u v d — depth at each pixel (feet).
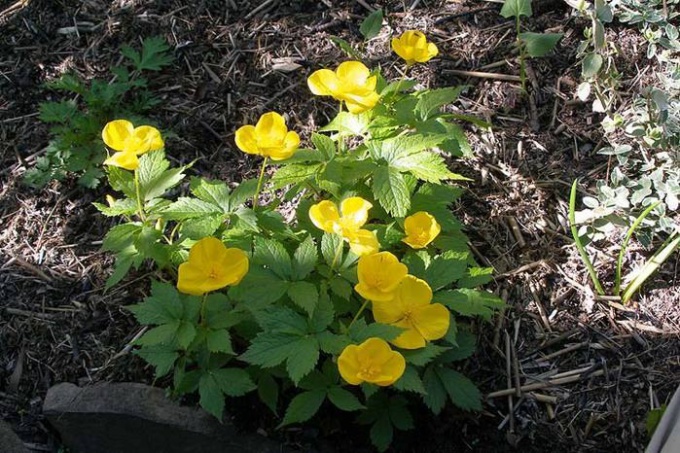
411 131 3.27
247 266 2.66
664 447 2.46
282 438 2.94
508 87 3.56
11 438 3.01
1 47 3.75
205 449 2.97
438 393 2.88
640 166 3.36
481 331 3.13
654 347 3.09
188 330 2.75
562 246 3.27
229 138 3.50
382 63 3.61
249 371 2.88
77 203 3.42
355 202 2.64
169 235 3.25
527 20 3.69
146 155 3.00
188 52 3.68
